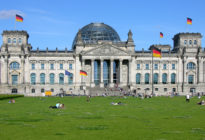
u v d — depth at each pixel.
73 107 66.56
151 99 102.56
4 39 157.38
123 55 156.00
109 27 181.88
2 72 152.50
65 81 158.00
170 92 153.75
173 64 164.75
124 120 43.38
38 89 155.50
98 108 63.72
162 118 45.62
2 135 31.78
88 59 154.50
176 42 174.62
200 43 167.62
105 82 161.25
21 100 96.56
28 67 156.00
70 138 30.41
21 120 43.16
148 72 162.62
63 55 158.00
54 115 49.66
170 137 30.86
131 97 118.81
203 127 37.06
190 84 162.12
